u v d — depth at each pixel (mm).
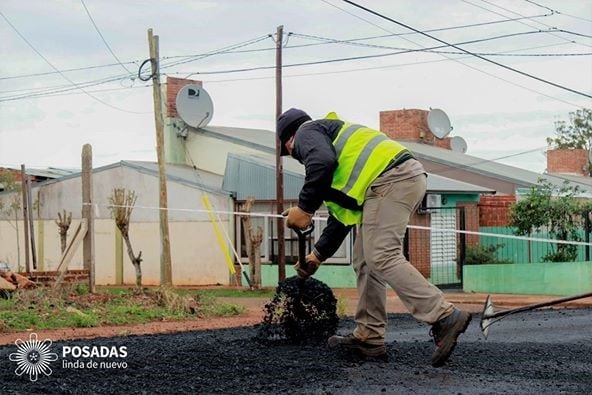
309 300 7984
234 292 23062
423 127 37594
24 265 31984
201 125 32906
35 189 32062
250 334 9602
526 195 25703
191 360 7055
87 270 16109
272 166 27500
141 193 30047
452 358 7406
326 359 7117
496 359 7523
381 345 7156
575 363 7488
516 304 19062
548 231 24500
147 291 14922
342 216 6738
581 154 42688
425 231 25984
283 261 24375
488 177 32406
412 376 6488
